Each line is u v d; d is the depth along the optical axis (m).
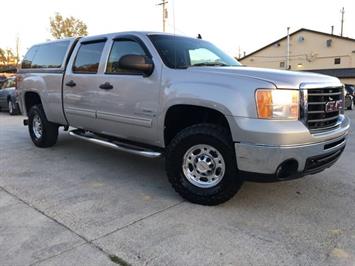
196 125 3.88
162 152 4.35
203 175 3.88
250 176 3.51
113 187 4.47
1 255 2.86
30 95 6.77
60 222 3.45
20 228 3.32
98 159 5.82
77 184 4.57
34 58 6.55
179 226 3.38
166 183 4.64
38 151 6.37
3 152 6.30
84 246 3.00
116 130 4.84
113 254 2.89
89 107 5.12
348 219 3.58
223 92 3.53
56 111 5.89
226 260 2.81
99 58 4.97
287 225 3.43
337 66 42.59
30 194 4.20
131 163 5.60
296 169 3.48
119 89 4.57
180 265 2.75
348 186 4.57
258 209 3.79
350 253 2.94
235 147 3.50
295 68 45.41
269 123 3.32
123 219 3.53
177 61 4.20
